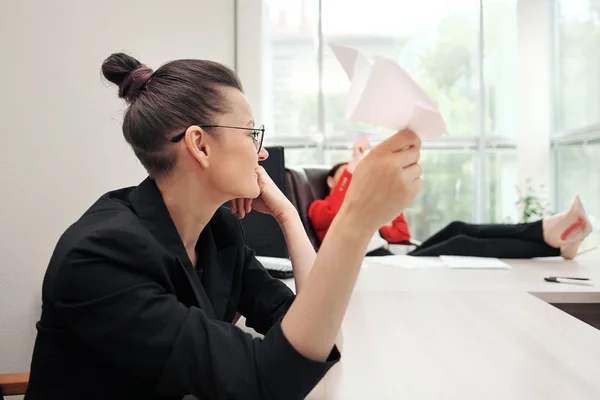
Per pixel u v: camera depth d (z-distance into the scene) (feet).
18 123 4.07
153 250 1.82
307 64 14.42
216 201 2.14
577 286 3.82
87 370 1.88
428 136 1.63
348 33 14.43
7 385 3.01
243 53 13.35
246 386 1.59
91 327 1.67
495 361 2.21
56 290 1.71
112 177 5.52
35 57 4.30
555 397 1.83
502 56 13.97
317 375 1.62
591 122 11.57
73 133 4.84
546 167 13.19
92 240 1.73
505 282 4.00
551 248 5.26
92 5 5.31
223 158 2.01
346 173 7.55
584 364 2.17
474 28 14.35
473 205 14.60
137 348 1.64
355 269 1.63
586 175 11.64
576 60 12.39
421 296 3.51
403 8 14.39
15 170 4.03
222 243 2.52
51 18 4.55
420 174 1.67
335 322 1.63
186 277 1.96
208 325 1.69
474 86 14.47
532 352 2.33
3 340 3.86
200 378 1.62
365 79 1.66
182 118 1.97
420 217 14.80
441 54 14.53
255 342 1.70
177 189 2.08
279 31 14.34
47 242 4.43
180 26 8.68
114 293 1.67
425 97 1.52
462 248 5.46
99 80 5.32
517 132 13.26
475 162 14.48
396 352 2.35
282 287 2.63
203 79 2.00
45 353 1.89
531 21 13.03
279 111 14.51
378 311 3.11
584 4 11.85
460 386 1.94
